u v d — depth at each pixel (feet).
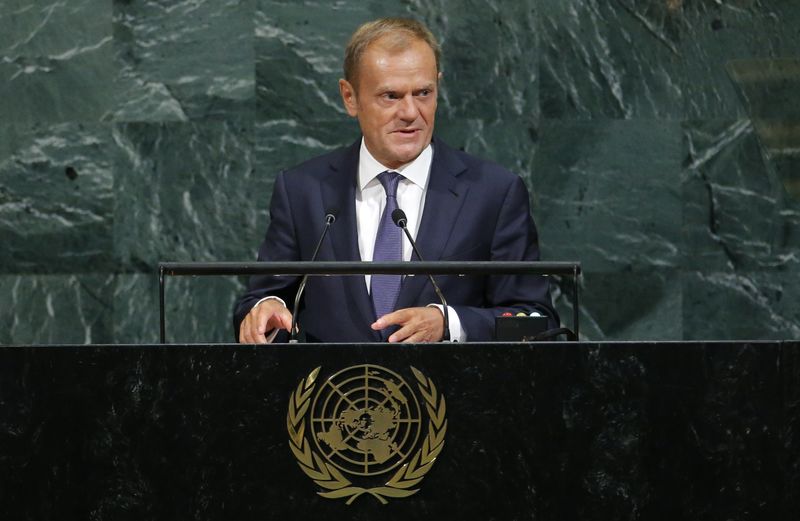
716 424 26.18
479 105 63.57
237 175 63.41
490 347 26.45
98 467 26.45
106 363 26.61
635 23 63.77
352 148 42.37
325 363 26.40
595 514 26.17
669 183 63.67
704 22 63.72
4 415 26.58
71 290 63.21
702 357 26.27
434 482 26.27
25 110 63.26
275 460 26.30
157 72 63.52
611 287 63.46
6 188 63.16
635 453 26.22
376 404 26.35
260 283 41.14
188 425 26.43
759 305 63.16
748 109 63.52
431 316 34.76
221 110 63.36
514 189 41.73
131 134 63.41
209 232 63.36
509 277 40.55
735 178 63.41
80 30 63.52
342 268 29.84
